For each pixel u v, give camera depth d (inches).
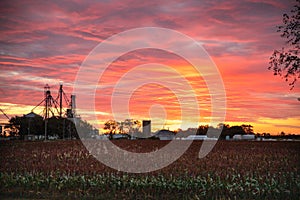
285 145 1670.8
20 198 580.1
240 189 634.2
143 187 649.6
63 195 606.9
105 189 649.0
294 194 605.0
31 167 824.9
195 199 583.2
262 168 854.5
